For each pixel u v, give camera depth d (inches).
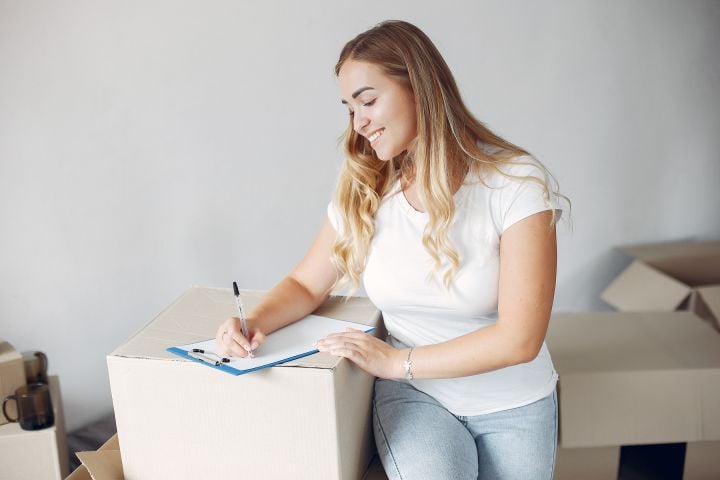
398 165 60.1
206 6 91.1
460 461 53.4
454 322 58.5
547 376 59.2
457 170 55.1
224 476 52.7
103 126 90.7
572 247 113.3
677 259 107.0
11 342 93.4
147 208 95.6
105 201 93.3
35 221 90.7
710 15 106.3
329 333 56.9
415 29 54.2
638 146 110.1
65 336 95.7
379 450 56.7
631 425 76.4
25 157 88.2
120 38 88.7
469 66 102.3
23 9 84.1
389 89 53.0
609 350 81.4
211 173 97.2
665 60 106.9
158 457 53.6
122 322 98.3
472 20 100.3
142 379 51.9
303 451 50.7
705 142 111.7
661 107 109.0
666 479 85.4
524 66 103.5
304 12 94.7
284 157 99.4
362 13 96.5
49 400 72.6
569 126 107.4
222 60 93.6
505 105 104.9
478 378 57.1
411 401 57.7
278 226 102.0
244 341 51.9
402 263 57.4
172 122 93.7
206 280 101.1
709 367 76.2
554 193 55.7
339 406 50.1
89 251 94.1
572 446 76.4
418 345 59.6
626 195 112.1
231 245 100.9
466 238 55.1
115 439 59.7
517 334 52.5
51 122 88.2
